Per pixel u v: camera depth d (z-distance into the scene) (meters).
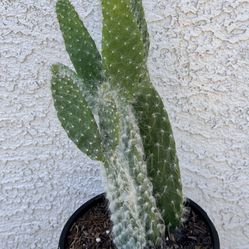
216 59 0.33
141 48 0.22
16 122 0.36
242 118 0.35
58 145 0.37
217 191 0.37
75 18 0.25
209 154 0.36
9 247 0.40
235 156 0.36
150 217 0.26
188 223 0.31
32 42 0.34
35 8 0.33
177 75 0.34
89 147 0.22
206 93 0.34
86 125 0.22
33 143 0.36
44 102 0.35
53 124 0.36
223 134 0.35
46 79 0.35
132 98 0.24
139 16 0.25
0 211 0.38
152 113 0.25
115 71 0.22
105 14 0.20
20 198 0.38
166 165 0.27
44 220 0.39
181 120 0.35
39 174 0.37
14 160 0.37
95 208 0.32
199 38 0.33
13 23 0.33
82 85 0.25
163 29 0.33
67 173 0.37
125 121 0.24
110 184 0.24
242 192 0.37
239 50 0.33
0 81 0.35
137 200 0.25
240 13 0.32
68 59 0.34
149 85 0.25
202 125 0.35
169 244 0.29
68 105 0.22
